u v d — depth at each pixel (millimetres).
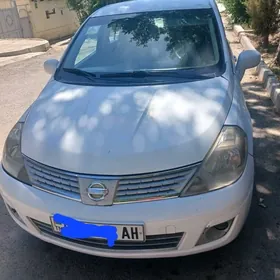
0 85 7531
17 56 11000
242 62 3180
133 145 2107
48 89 2900
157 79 2750
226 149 2152
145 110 2352
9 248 2719
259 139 4098
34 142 2316
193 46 3006
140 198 2027
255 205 2949
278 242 2557
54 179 2168
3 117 5602
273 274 2312
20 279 2434
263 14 8258
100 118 2338
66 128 2324
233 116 2387
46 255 2623
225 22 13570
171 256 2125
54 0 21922
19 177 2311
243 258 2443
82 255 2594
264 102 5188
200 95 2492
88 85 2809
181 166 2047
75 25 24219
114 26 3348
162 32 3174
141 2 3691
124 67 2945
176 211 1996
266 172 3424
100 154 2102
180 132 2156
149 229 2020
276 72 6242
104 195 2041
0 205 3252
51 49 12773
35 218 2232
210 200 2027
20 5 19312
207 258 2465
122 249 2125
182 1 3574
